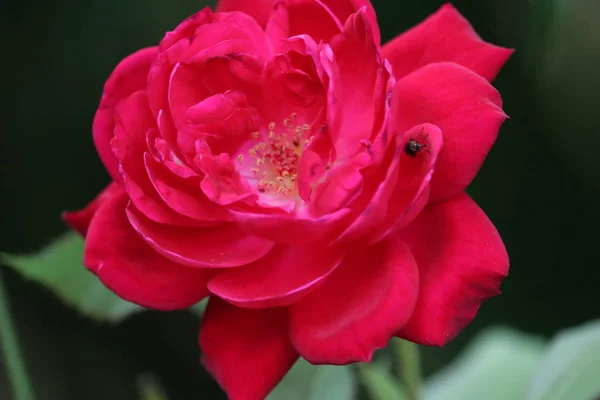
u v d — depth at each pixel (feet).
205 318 1.24
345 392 1.41
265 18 1.29
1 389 1.50
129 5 1.74
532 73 1.61
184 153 1.25
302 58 1.25
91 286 1.36
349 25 1.22
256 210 1.25
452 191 1.21
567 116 1.69
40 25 1.73
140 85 1.26
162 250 1.21
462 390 1.55
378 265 1.20
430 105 1.22
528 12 1.53
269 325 1.23
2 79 1.74
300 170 1.23
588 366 1.41
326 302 1.21
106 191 1.28
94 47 1.75
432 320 1.19
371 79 1.24
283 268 1.23
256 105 1.29
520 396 1.53
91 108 1.77
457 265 1.20
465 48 1.25
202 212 1.24
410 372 1.37
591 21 1.54
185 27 1.24
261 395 1.22
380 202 1.17
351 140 1.25
